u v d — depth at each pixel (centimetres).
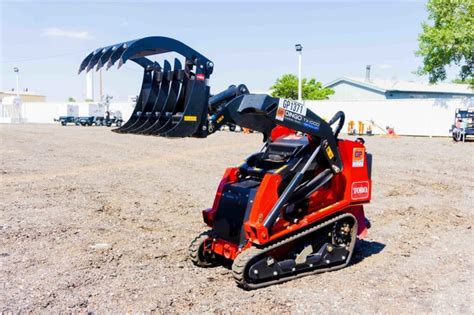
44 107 6500
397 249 716
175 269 620
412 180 1305
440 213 945
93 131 3869
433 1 2800
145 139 2864
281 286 560
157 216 918
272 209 555
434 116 3128
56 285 557
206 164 1653
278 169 574
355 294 537
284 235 569
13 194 1114
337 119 613
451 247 725
